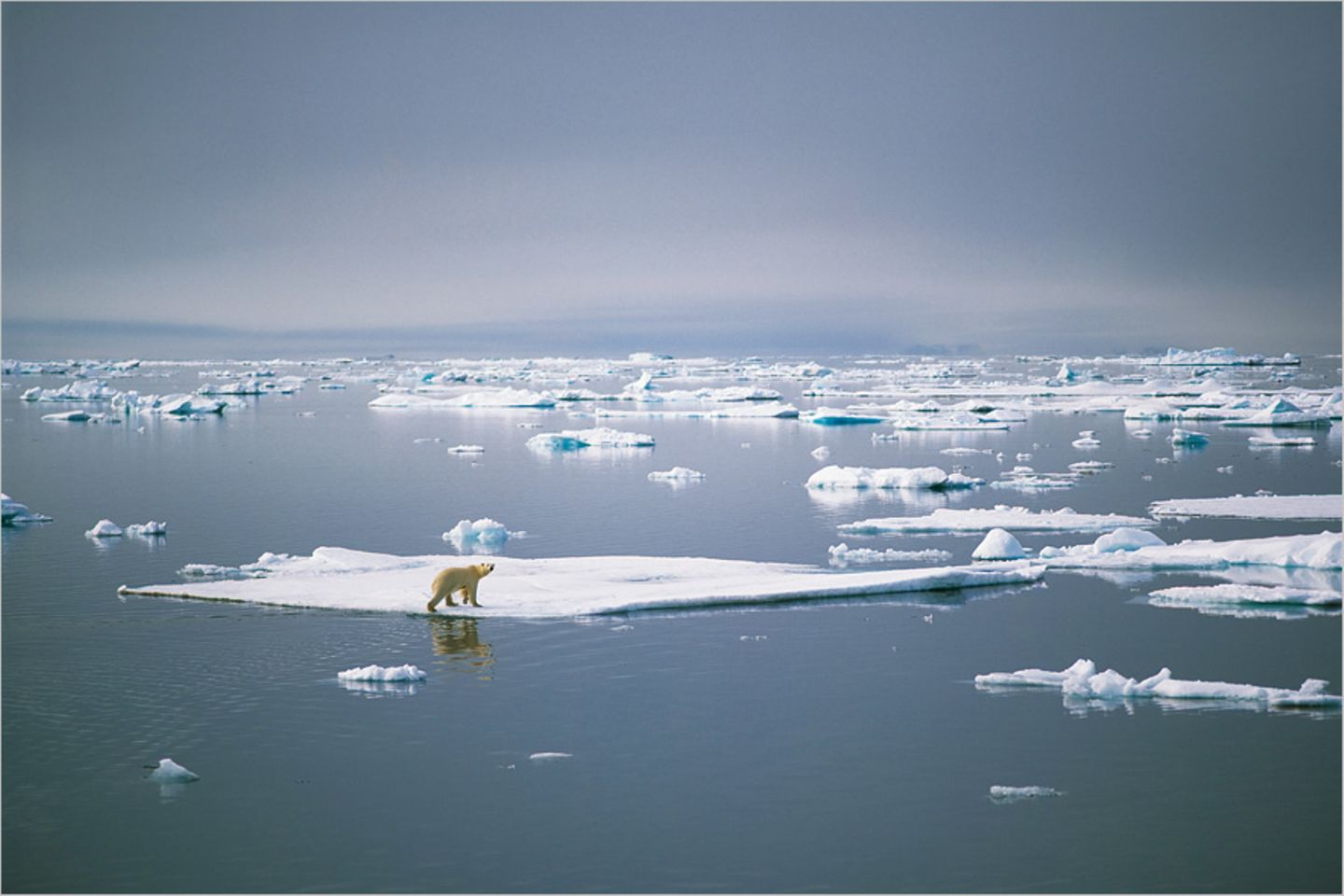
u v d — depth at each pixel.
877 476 88.38
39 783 31.58
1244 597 49.34
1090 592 51.78
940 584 52.28
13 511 74.12
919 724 35.16
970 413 156.25
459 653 42.69
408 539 67.50
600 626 46.25
